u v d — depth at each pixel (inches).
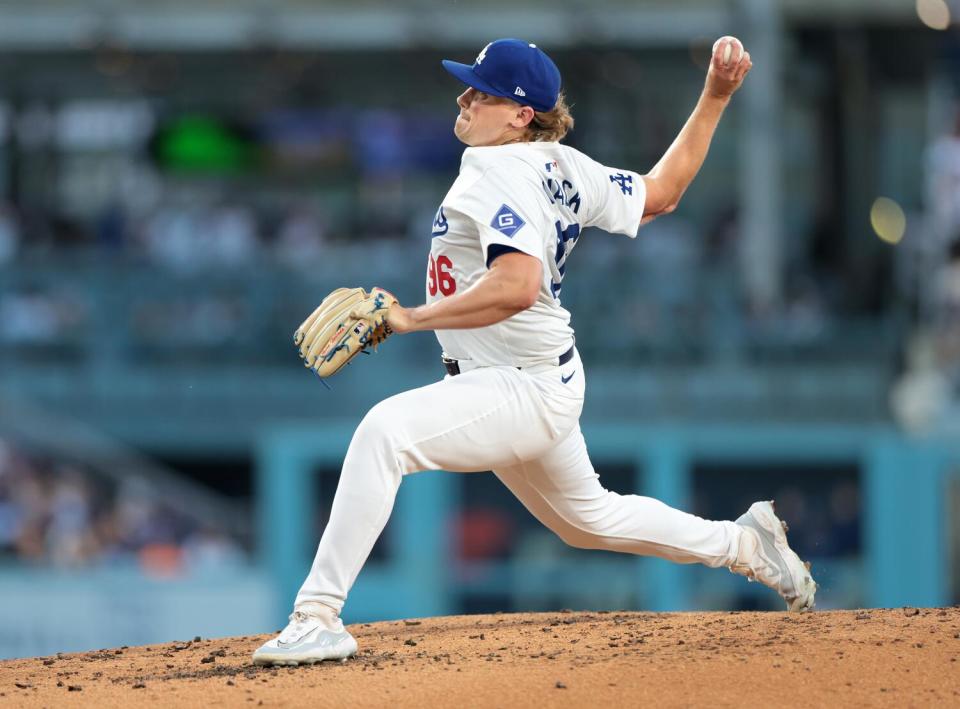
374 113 3125.0
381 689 560.4
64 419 2444.6
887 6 2630.4
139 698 565.3
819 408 2279.8
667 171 662.5
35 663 700.0
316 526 2204.7
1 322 2474.2
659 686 553.3
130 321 2481.5
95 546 2026.3
